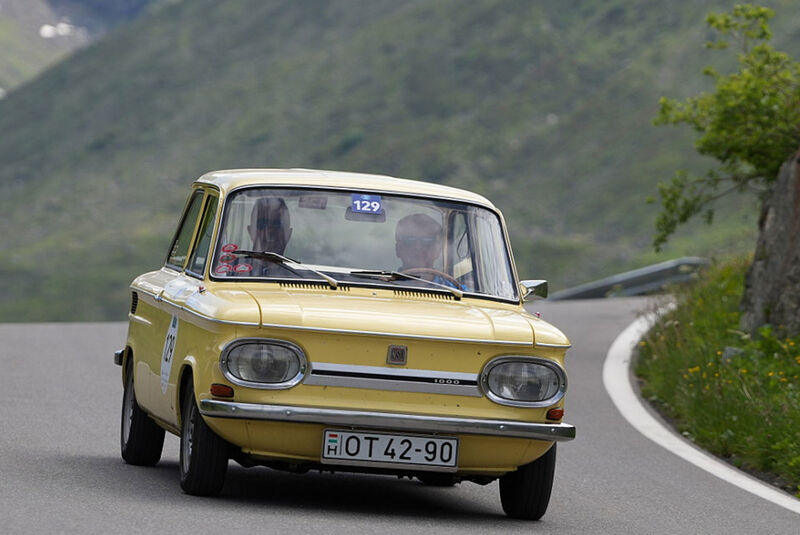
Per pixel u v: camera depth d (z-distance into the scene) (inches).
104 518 649.6
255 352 698.8
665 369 1462.8
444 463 713.0
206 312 719.1
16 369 1460.4
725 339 1536.7
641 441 1143.6
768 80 1829.5
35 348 1745.8
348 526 674.2
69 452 904.3
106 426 1054.4
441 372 713.0
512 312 780.0
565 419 1257.4
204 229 823.7
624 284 3380.9
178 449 975.0
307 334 701.3
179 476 832.3
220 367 697.0
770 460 1039.6
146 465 880.9
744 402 1149.1
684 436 1201.4
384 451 706.2
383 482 883.4
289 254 781.9
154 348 831.1
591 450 1079.6
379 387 705.6
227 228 786.2
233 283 764.0
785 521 815.1
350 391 703.7
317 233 791.1
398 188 823.7
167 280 851.4
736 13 1870.1
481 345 718.5
